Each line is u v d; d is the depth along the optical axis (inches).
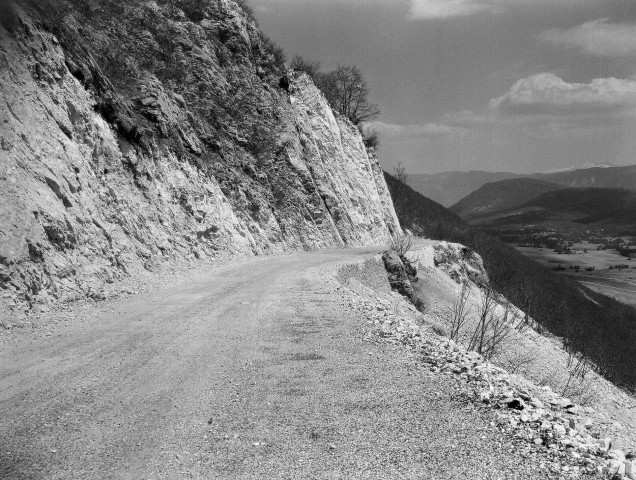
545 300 2518.5
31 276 518.6
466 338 842.2
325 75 2262.6
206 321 519.5
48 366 371.6
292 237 1405.0
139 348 421.7
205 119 1258.6
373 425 285.9
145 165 879.7
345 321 529.7
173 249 875.4
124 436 271.4
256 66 1625.2
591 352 1834.4
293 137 1566.2
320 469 239.8
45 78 677.3
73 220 634.8
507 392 334.6
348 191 1781.5
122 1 1214.3
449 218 3681.1
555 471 237.5
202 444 264.1
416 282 1347.2
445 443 264.8
